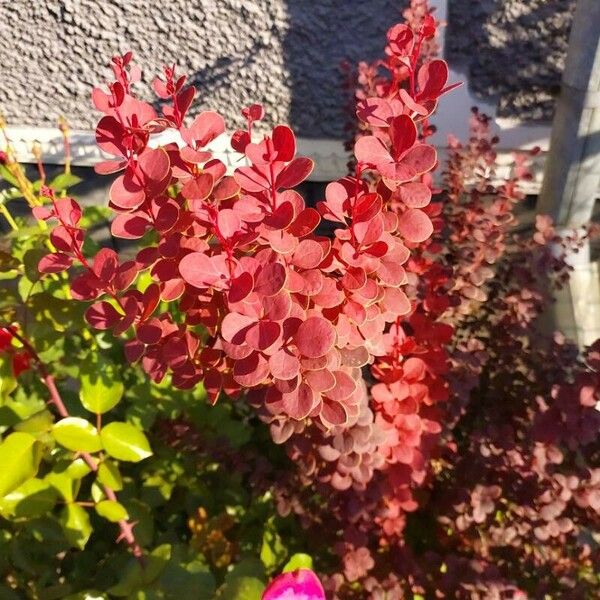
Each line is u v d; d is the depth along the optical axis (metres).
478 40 0.70
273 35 0.73
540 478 0.47
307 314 0.39
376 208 0.36
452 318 0.55
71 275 0.63
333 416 0.38
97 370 0.49
